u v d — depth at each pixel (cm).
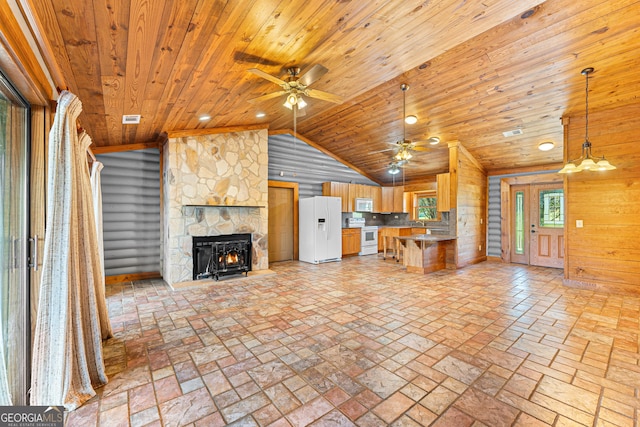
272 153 677
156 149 526
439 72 387
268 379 209
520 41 311
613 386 199
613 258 423
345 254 771
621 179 414
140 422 167
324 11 198
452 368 223
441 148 646
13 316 169
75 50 188
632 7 254
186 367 226
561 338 274
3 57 126
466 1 207
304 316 333
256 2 175
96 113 314
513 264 666
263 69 279
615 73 345
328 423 165
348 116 571
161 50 208
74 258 191
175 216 473
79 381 190
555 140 527
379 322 315
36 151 176
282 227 711
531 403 182
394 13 213
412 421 166
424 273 562
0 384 162
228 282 488
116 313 344
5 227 166
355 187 805
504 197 692
